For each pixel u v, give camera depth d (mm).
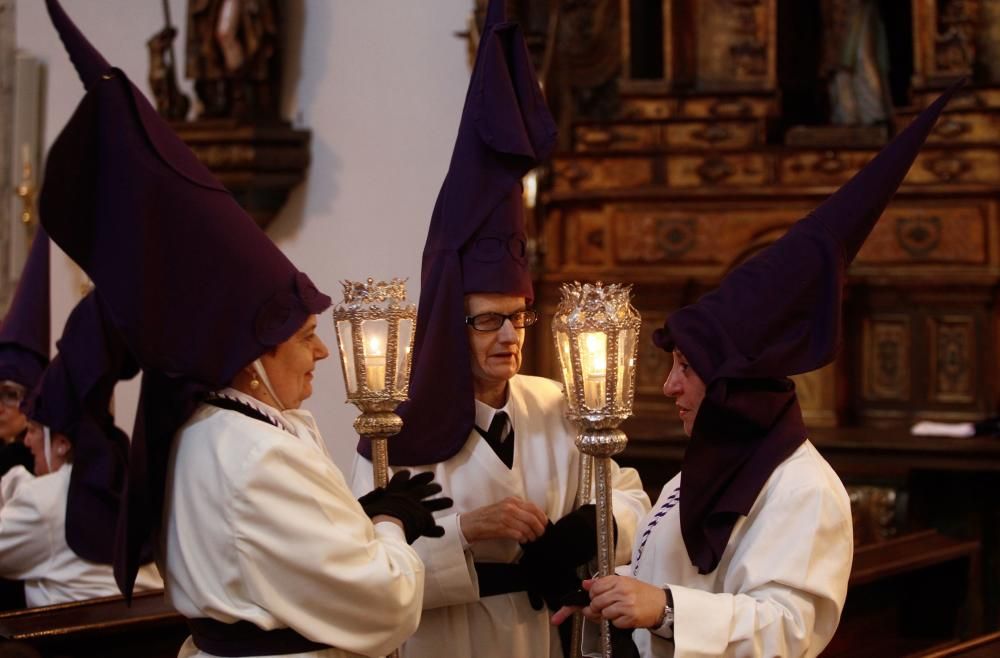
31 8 8766
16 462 4977
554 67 7176
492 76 2945
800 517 2283
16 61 8695
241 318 2230
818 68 7312
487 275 2879
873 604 3900
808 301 2400
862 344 6859
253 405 2279
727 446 2379
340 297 7730
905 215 6773
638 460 6031
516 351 2924
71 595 3840
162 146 2172
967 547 4043
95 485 3820
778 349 2338
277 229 7922
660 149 6957
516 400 3027
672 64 7047
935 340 6746
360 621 2178
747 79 6977
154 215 2133
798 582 2229
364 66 7711
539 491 2984
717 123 6965
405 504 2363
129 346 2121
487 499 2900
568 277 6961
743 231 6852
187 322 2172
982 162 6664
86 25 8469
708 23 7035
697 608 2197
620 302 2186
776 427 2387
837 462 5754
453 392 2883
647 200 6953
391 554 2232
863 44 6949
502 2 3068
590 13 7383
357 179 7715
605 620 2314
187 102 7828
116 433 3998
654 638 2402
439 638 2852
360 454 2949
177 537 2203
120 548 2242
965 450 5637
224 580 2141
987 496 5797
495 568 2914
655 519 2617
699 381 2416
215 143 7590
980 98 6672
